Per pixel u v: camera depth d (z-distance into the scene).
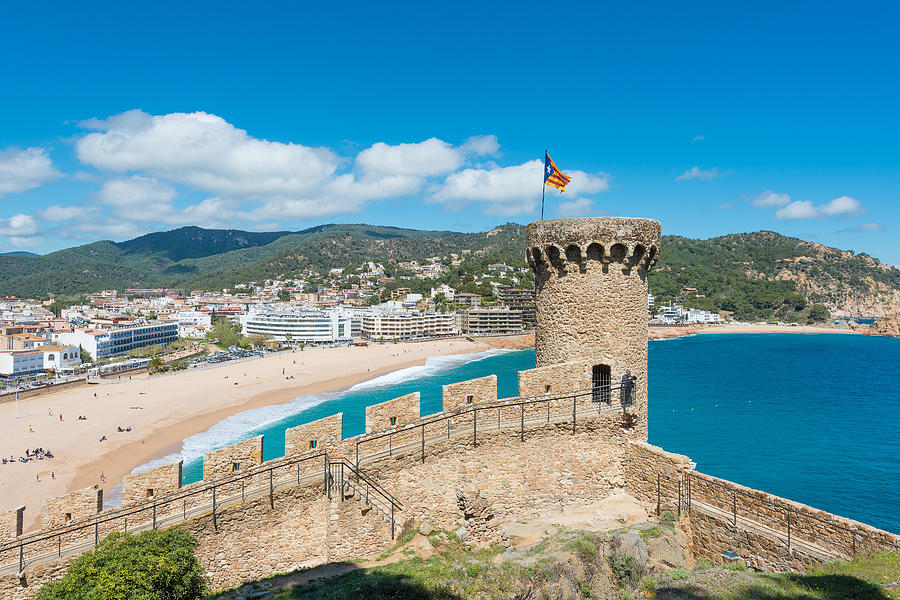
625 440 35.69
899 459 93.75
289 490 26.83
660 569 28.12
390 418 30.00
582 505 34.62
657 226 36.06
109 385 186.12
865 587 21.78
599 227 34.69
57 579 22.72
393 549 27.64
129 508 24.25
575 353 35.66
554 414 34.19
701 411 134.75
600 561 26.34
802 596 22.42
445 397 31.84
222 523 25.48
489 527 29.42
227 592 24.62
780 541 27.17
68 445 113.19
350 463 27.84
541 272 37.47
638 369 36.09
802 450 99.44
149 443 114.38
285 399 162.25
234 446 26.17
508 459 32.91
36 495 86.12
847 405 142.62
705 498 30.81
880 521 68.25
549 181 39.06
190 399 161.38
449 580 23.02
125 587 19.45
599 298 35.31
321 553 27.28
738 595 23.67
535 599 23.36
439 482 31.09
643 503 34.41
